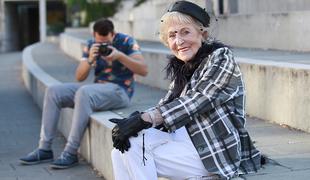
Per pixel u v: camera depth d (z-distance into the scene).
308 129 5.60
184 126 3.66
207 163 3.57
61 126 8.12
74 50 16.48
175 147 3.62
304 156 4.63
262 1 11.29
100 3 27.62
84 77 6.57
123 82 6.53
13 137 8.34
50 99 6.37
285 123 5.99
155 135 3.65
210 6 5.84
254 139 5.35
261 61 6.74
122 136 3.56
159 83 9.26
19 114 10.30
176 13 3.66
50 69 12.86
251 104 6.61
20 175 6.13
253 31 10.57
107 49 6.29
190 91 3.62
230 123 3.62
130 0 25.31
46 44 26.00
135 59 6.37
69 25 36.25
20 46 43.97
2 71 18.50
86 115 6.18
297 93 5.75
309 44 9.14
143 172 3.59
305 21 9.20
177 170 3.63
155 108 3.65
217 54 3.63
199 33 3.70
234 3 11.99
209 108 3.57
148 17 17.11
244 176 3.76
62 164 6.23
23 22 44.16
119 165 3.69
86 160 6.52
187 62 3.72
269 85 6.23
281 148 4.95
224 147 3.59
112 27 6.45
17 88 14.05
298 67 5.78
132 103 7.21
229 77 3.60
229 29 11.34
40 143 6.55
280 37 9.83
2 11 39.62
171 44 3.73
